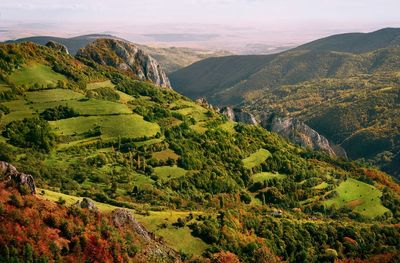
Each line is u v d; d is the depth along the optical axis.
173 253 121.81
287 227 164.75
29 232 97.56
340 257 164.25
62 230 103.19
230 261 126.62
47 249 97.19
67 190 148.75
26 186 107.62
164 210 150.88
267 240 151.38
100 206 129.25
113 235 110.12
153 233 126.50
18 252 93.38
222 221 146.50
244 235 146.12
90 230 107.25
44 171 164.38
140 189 172.75
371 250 172.38
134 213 138.62
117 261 105.31
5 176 107.81
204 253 127.62
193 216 144.38
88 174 174.88
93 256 102.50
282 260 149.62
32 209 102.56
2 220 96.62
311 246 162.62
